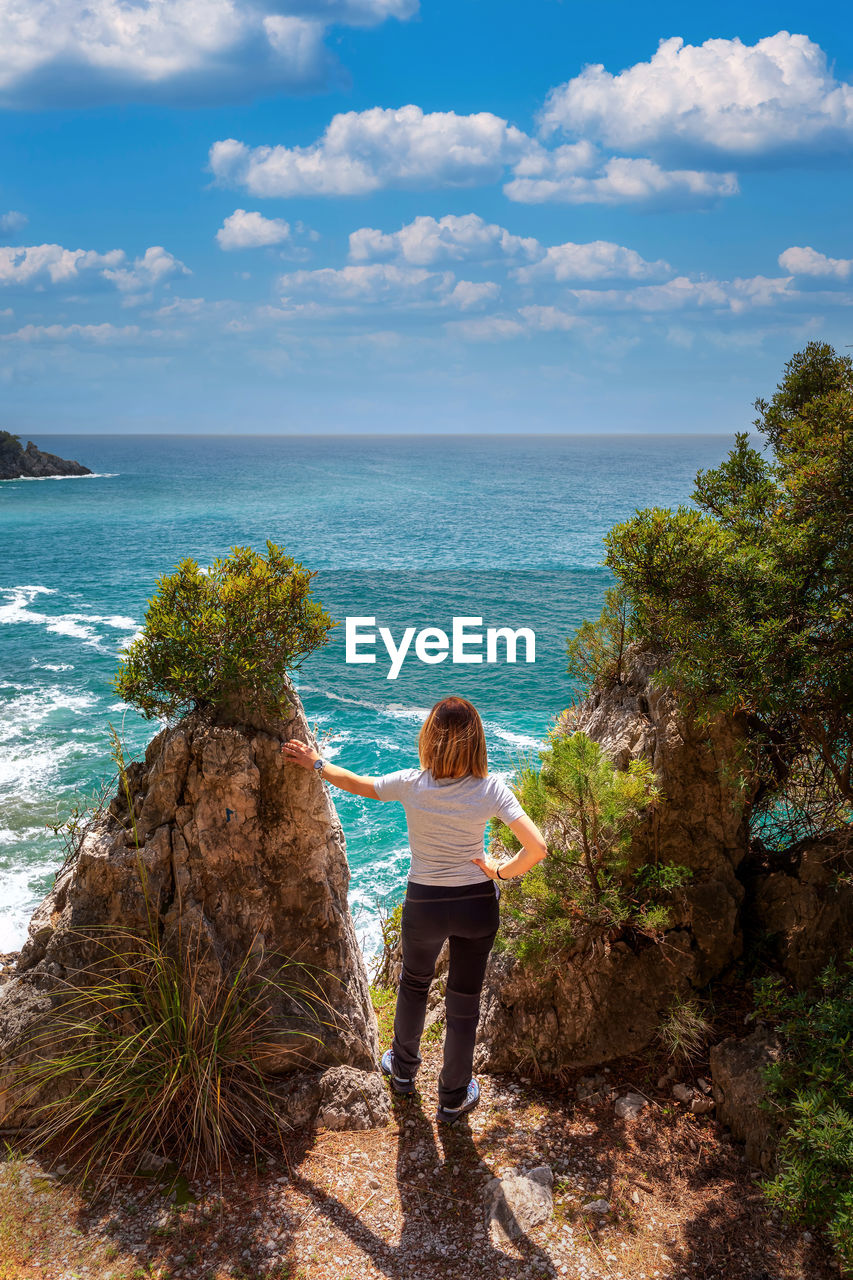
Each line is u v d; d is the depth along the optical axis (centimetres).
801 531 395
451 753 340
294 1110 371
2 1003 367
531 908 427
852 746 405
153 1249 294
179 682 390
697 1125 374
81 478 16850
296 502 12306
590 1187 337
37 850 1429
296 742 392
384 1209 320
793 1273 294
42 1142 341
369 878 1338
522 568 5869
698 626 404
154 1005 368
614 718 501
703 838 446
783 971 436
